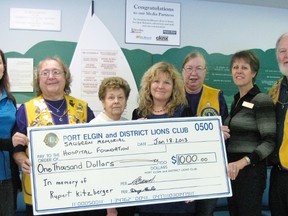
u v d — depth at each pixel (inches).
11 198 77.0
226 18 113.7
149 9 107.6
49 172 67.2
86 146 69.2
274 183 82.1
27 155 72.7
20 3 100.2
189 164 71.4
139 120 71.4
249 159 74.4
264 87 116.5
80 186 67.8
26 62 101.0
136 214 96.7
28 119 72.7
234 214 83.8
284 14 117.6
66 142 68.7
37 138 67.7
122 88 76.2
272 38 117.6
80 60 103.3
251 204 78.2
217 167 72.1
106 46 105.0
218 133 73.4
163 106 74.2
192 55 95.2
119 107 75.4
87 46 103.7
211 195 71.0
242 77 82.7
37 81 76.3
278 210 81.3
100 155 69.5
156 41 108.3
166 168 70.7
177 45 110.0
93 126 69.9
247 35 115.5
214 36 112.9
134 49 107.1
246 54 83.6
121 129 70.7
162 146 71.4
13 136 68.2
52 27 102.0
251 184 78.6
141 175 69.9
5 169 75.6
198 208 86.3
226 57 113.8
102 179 68.7
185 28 110.6
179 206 70.3
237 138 81.4
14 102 80.6
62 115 74.9
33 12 101.0
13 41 100.3
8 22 99.8
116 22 105.7
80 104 79.1
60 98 76.5
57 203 66.5
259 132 78.5
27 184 73.5
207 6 112.1
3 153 75.3
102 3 104.7
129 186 69.2
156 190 69.8
